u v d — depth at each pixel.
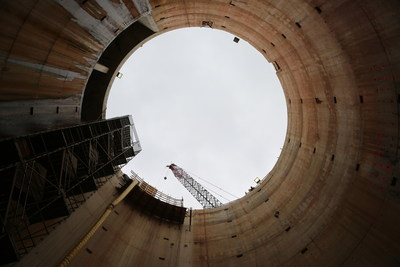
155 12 19.34
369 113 12.93
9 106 10.54
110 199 22.69
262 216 22.09
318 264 14.42
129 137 24.94
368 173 13.01
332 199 15.45
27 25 9.42
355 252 12.62
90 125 16.73
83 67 16.11
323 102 17.44
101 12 13.51
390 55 10.68
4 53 9.05
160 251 21.77
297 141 22.27
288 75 21.52
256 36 21.75
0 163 9.66
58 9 10.45
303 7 13.83
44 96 13.30
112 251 18.81
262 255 18.58
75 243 16.28
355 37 12.03
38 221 12.88
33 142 12.97
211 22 23.06
